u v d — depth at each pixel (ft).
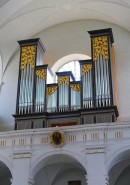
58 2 76.18
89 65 68.74
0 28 76.23
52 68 78.54
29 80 70.08
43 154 58.59
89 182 54.49
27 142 59.98
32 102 67.51
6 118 75.36
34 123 65.72
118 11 74.95
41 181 68.85
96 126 58.03
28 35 82.43
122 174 66.23
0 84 79.10
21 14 76.48
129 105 69.97
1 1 69.62
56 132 58.34
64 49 79.66
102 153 56.08
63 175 69.56
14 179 57.67
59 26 82.48
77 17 81.00
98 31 70.85
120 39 76.89
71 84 69.00
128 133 56.70
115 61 74.79
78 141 57.88
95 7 76.69
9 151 60.18
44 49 78.13
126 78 72.59
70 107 66.69
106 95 64.23
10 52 80.89
